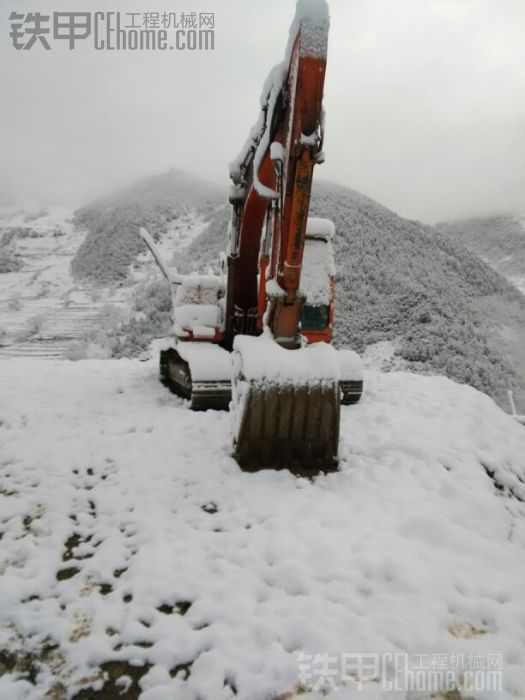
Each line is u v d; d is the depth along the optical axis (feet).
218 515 10.52
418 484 12.34
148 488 11.62
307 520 10.23
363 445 14.98
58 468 12.73
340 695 6.02
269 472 12.51
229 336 20.12
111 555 8.98
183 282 20.95
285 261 12.38
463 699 6.07
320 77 10.94
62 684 6.32
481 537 9.89
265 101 14.17
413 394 21.62
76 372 25.54
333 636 6.86
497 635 7.15
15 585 8.12
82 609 7.64
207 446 14.21
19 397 19.83
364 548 9.11
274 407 12.59
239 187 18.65
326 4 10.92
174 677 6.40
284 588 8.05
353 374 19.43
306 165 11.41
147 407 18.52
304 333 20.06
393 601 7.64
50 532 9.87
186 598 7.82
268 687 6.10
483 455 14.88
